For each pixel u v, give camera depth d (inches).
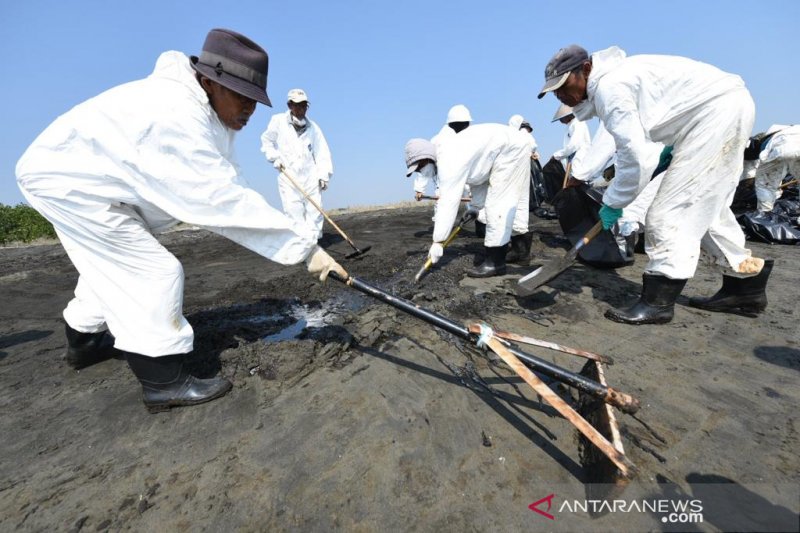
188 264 205.6
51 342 114.4
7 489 61.6
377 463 63.8
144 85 65.4
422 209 432.5
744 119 89.5
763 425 69.5
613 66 92.0
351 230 298.7
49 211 66.3
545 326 113.0
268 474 62.4
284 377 88.6
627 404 61.4
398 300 77.2
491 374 89.2
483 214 171.3
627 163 93.1
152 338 72.2
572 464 62.7
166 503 58.1
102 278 69.8
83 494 60.1
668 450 64.8
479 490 58.4
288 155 229.9
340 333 107.4
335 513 55.3
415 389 83.6
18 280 186.2
